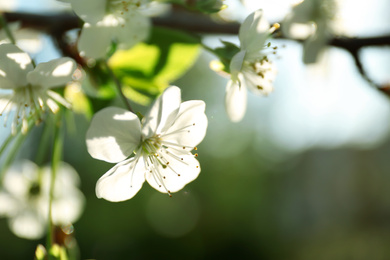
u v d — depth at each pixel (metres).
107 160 0.25
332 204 1.34
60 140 0.27
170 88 0.25
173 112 0.25
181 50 0.28
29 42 0.28
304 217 1.33
